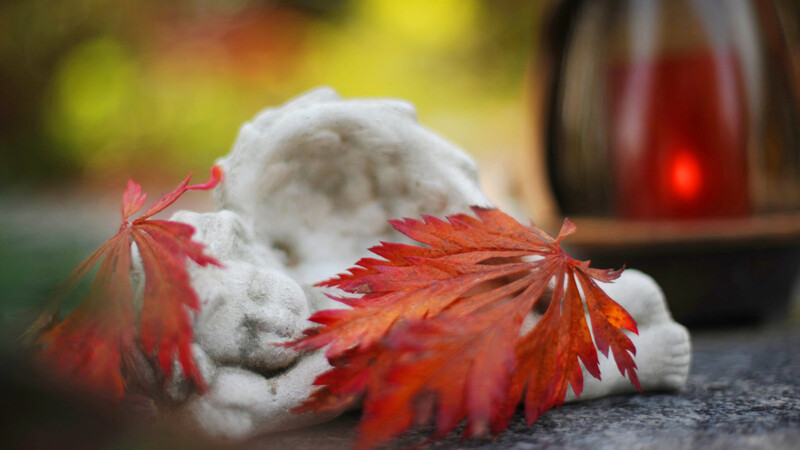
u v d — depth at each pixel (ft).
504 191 2.52
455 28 6.26
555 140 2.14
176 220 1.58
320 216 1.67
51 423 1.16
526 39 5.94
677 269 2.02
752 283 2.03
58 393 1.19
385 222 1.67
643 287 1.67
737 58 2.01
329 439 1.52
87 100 5.07
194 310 1.51
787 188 2.06
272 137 1.64
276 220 1.66
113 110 5.18
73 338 1.47
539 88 2.14
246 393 1.51
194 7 6.27
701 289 2.04
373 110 1.66
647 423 1.55
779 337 2.03
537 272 1.52
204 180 5.42
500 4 6.13
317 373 1.53
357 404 1.57
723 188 2.01
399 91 6.12
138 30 5.49
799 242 2.01
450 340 1.43
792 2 2.13
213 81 6.11
